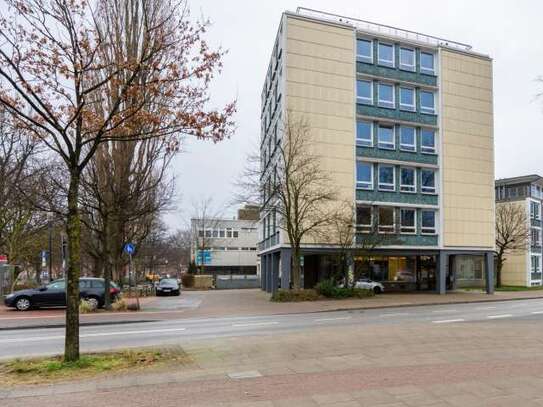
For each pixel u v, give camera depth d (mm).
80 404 5980
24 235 35250
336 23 34594
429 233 36719
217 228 78625
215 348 9938
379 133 36000
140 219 36031
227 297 35406
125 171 24156
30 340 13406
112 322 18016
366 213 34812
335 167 33531
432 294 35719
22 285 35750
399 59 37031
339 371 7617
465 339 10961
